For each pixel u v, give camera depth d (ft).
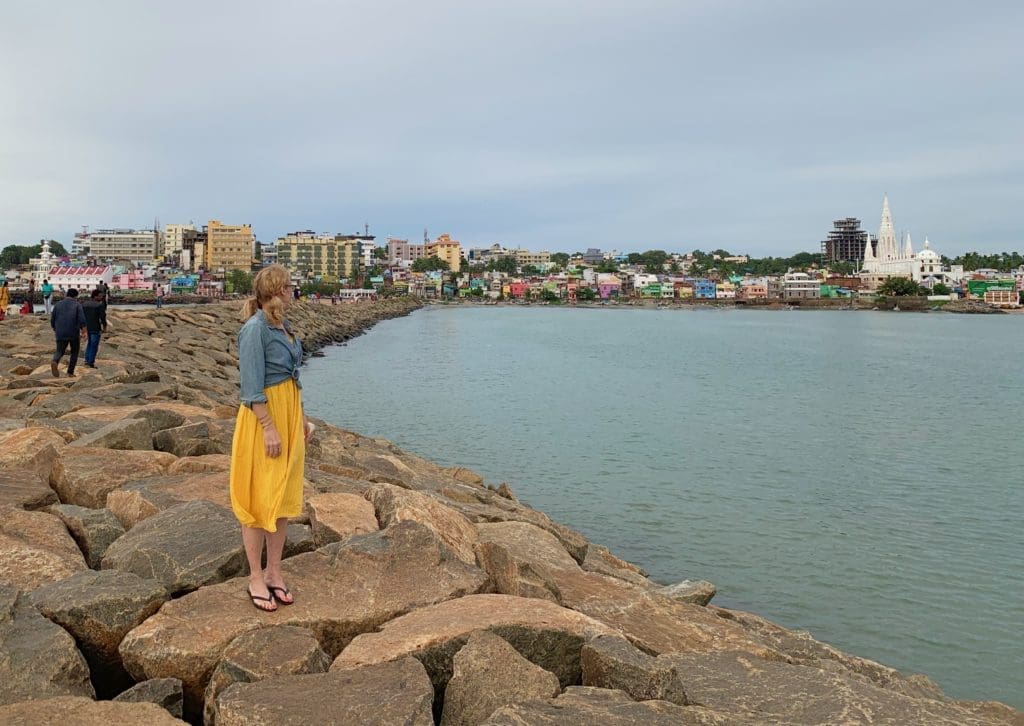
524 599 22.15
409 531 24.06
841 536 56.39
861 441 94.43
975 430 103.50
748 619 34.71
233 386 107.24
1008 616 43.29
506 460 79.77
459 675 17.79
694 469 77.05
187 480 31.04
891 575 48.96
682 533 56.80
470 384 145.18
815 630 41.42
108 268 602.03
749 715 18.67
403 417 105.29
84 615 18.79
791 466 79.10
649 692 18.56
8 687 16.37
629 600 28.04
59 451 32.45
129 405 53.93
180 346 121.60
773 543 54.75
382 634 19.30
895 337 360.28
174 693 16.94
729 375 175.52
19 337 96.53
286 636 18.51
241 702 15.78
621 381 157.69
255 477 19.19
